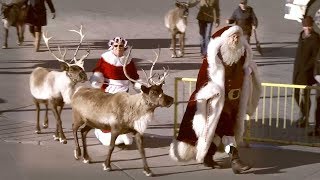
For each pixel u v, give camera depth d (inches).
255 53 722.8
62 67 406.6
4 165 376.2
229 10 935.7
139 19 910.4
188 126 374.6
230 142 368.8
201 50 687.1
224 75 364.8
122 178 358.9
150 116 355.6
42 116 484.7
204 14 675.4
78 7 989.2
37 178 357.1
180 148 375.9
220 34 366.3
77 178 357.7
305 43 457.7
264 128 465.4
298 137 444.8
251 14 659.4
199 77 371.6
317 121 448.5
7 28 716.0
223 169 376.8
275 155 402.3
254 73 381.7
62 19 891.4
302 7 780.0
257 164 385.4
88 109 366.0
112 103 358.9
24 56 680.4
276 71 635.5
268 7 928.3
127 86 404.2
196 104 368.5
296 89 463.8
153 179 358.0
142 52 709.9
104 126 365.1
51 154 397.1
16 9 715.4
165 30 842.2
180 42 693.3
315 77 449.4
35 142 420.2
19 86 563.2
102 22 879.1
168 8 996.6
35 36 701.9
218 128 371.2
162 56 693.3
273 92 561.0
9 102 517.3
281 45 768.3
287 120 485.4
